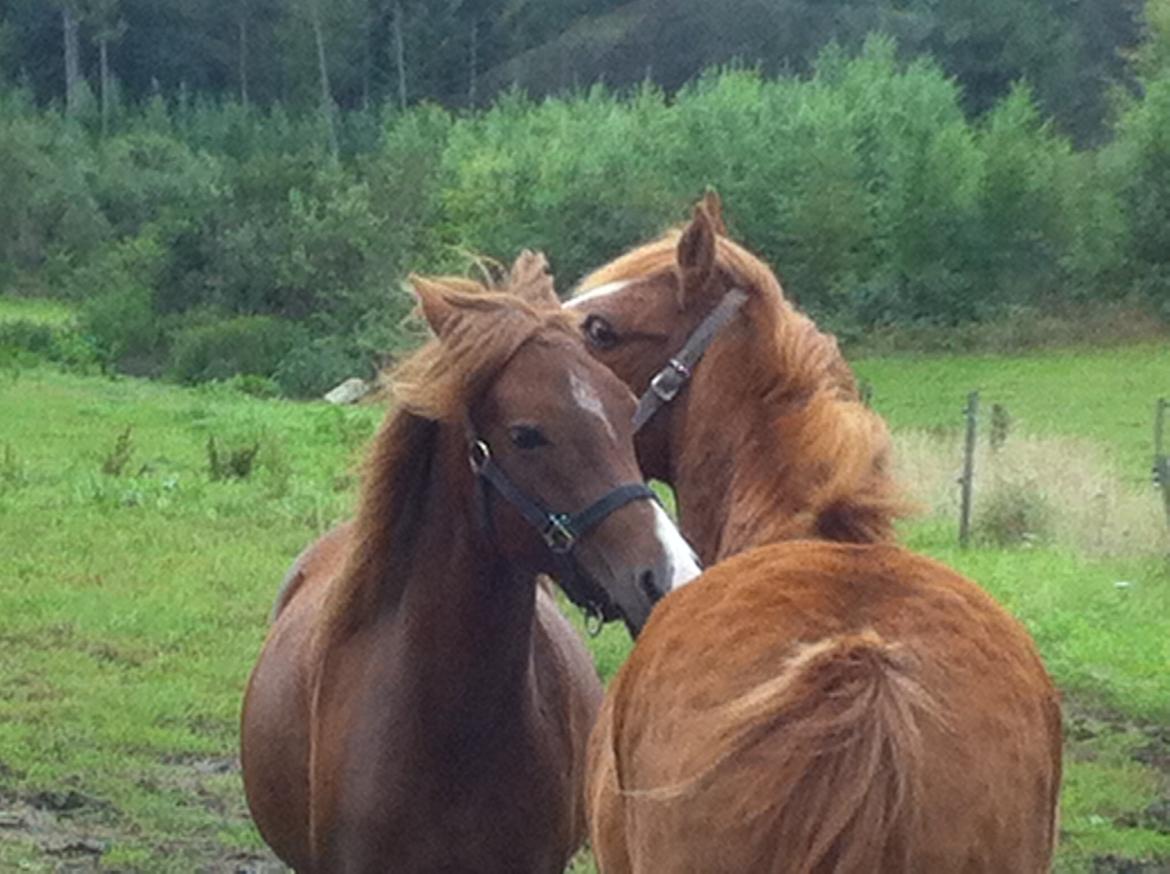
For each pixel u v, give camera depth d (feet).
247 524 48.08
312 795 14.60
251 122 216.95
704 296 14.42
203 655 33.65
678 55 245.45
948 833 8.71
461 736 13.98
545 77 250.16
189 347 107.34
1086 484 52.42
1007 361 122.31
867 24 229.86
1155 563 46.11
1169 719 31.27
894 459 12.31
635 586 12.85
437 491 14.02
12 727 28.30
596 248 127.75
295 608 16.22
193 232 119.75
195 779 26.22
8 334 110.83
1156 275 136.46
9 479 54.34
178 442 68.85
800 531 11.99
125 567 41.45
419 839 14.15
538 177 138.00
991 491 50.08
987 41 215.10
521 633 14.07
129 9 258.57
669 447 14.49
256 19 260.83
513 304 13.61
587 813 12.19
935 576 10.17
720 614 9.89
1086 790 26.37
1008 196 138.72
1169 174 136.98
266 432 71.56
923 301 137.08
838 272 140.46
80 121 211.82
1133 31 218.18
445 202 134.62
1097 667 34.53
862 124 154.20
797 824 8.70
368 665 14.32
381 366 15.46
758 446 13.15
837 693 8.82
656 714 9.92
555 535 13.16
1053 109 212.02
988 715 9.14
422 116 188.44
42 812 24.48
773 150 147.74
